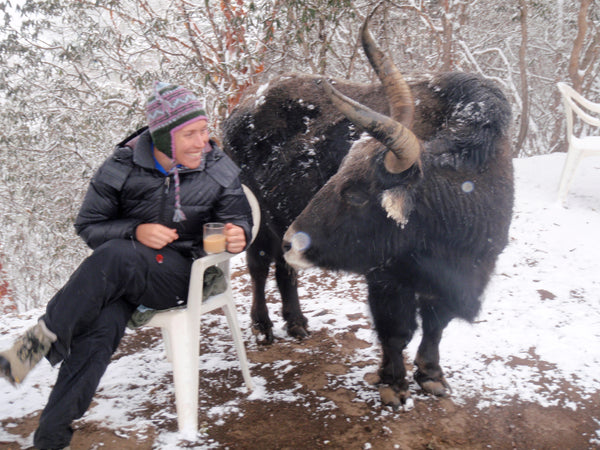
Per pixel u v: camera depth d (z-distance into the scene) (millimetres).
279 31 7266
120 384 3158
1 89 7234
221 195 2568
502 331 3547
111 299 2309
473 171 2537
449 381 3049
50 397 2188
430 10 8672
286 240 2775
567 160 5574
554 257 4672
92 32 7168
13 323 4180
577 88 8148
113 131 7953
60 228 8156
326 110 3396
